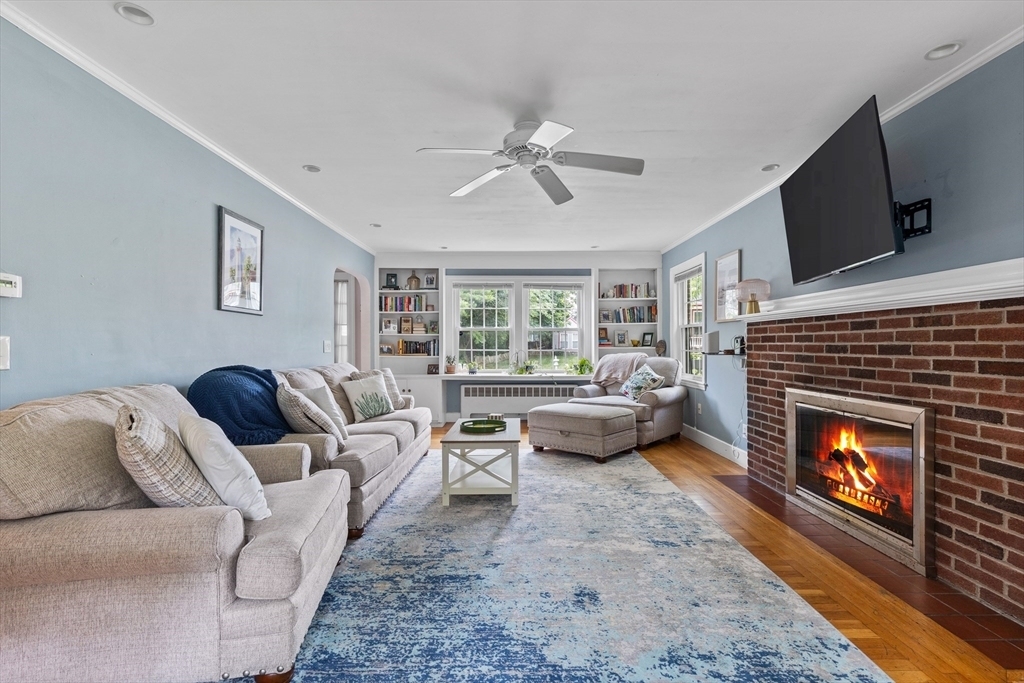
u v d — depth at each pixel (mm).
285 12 1784
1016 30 1908
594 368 6395
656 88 2332
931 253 2350
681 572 2312
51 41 1920
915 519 2293
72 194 2043
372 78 2240
